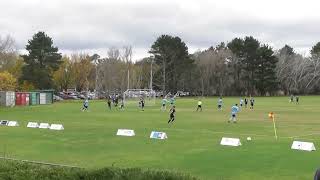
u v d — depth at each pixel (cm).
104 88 14550
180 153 2677
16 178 1242
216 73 15875
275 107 8344
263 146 2928
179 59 15625
